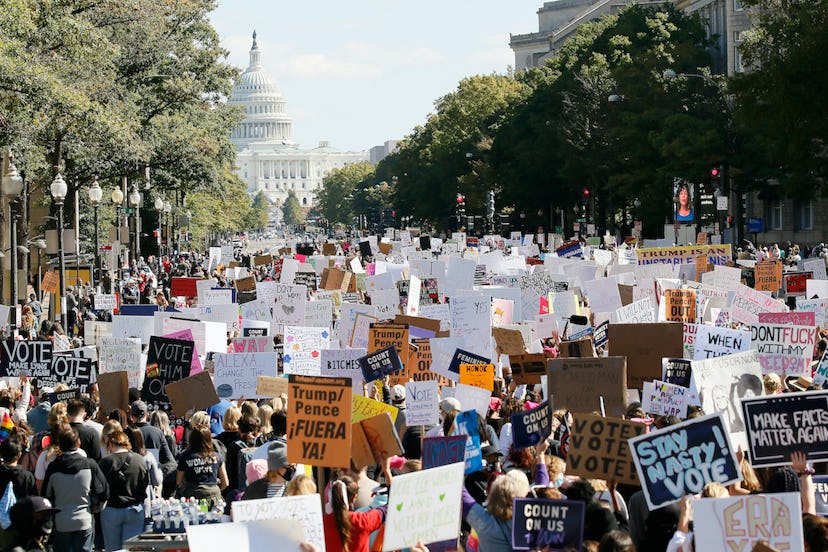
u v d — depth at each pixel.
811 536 12.62
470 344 28.64
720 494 13.88
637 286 38.31
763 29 83.81
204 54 95.44
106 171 78.81
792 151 76.69
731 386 17.88
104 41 60.12
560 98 143.62
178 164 94.00
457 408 20.69
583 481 14.84
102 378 24.64
